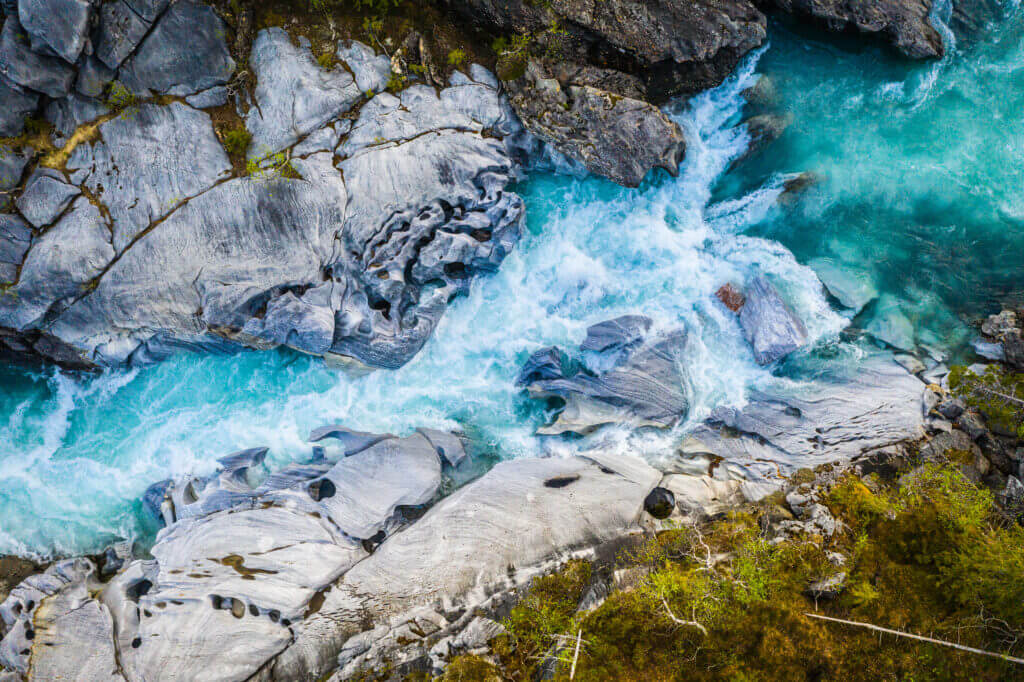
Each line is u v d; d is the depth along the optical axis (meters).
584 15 13.99
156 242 13.95
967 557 11.59
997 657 10.99
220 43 13.72
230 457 14.26
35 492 14.89
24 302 13.87
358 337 14.49
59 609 12.92
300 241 14.05
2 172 13.45
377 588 12.84
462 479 14.59
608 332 14.75
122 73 13.49
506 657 11.87
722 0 14.31
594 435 14.72
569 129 14.44
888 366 14.58
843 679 11.18
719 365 15.25
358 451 14.11
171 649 12.30
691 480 13.96
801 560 12.12
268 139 14.04
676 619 11.53
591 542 13.12
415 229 14.31
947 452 13.49
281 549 13.09
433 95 14.46
